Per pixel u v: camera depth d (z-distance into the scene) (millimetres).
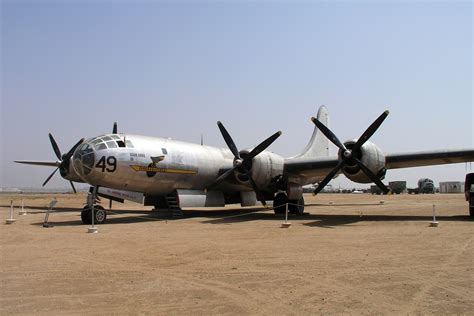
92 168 16734
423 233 12383
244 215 21219
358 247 9938
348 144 18188
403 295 5961
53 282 6844
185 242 11055
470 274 7148
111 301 5801
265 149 20188
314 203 37469
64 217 20797
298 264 8062
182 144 20484
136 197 18797
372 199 49344
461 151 16797
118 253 9430
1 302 5777
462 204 31906
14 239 11961
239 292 6195
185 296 6027
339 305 5555
